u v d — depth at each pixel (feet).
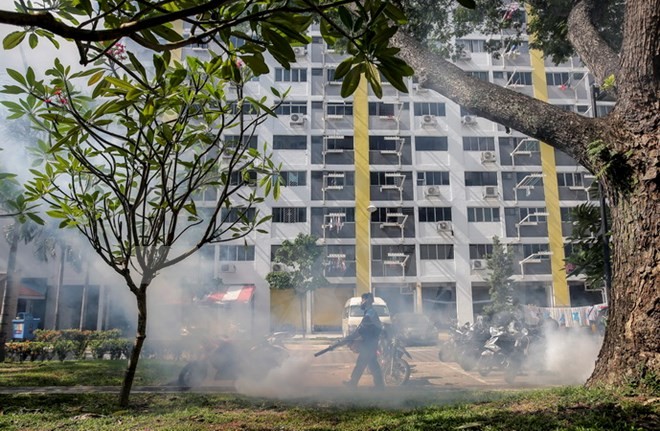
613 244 18.61
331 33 8.52
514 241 93.35
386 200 93.91
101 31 6.15
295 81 95.86
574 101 96.32
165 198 16.70
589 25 22.62
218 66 13.64
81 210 16.38
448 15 36.27
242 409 18.01
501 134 96.02
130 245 16.57
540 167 95.14
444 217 94.17
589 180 94.89
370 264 92.27
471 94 21.63
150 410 18.01
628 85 18.26
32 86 12.64
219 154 17.47
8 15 5.67
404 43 23.79
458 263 92.68
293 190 92.94
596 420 13.10
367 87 96.78
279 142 94.07
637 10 18.01
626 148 17.88
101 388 24.16
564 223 93.61
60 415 16.79
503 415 14.51
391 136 95.61
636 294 17.10
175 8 8.92
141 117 12.99
